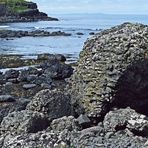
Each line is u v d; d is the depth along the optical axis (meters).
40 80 41.75
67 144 16.52
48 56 63.09
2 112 25.00
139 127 17.48
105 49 21.12
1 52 78.69
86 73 21.52
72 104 21.61
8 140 17.27
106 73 20.59
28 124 18.72
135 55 20.44
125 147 15.84
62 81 42.69
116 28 22.36
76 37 126.44
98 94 20.61
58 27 196.88
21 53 77.00
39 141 16.77
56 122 19.38
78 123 19.81
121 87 20.38
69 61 62.69
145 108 21.45
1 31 134.00
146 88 20.88
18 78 42.41
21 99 32.94
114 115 18.55
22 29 162.12
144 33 21.34
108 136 17.00
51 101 21.11
